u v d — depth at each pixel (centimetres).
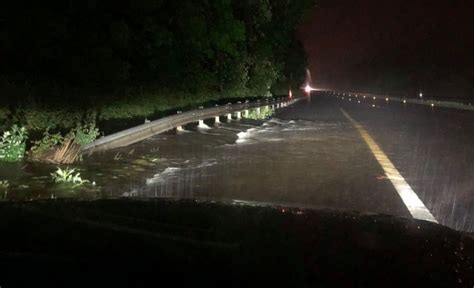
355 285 227
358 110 4312
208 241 277
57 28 2072
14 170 968
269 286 223
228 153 1477
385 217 378
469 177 1125
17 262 238
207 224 319
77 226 296
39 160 1098
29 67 2009
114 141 1390
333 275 234
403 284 229
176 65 3108
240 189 952
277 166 1247
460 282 233
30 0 2067
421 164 1315
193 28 3312
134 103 2342
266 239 285
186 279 228
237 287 222
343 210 409
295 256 258
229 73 4238
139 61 2770
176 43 3212
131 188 938
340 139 1909
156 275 230
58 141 1246
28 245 261
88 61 2202
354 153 1517
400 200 881
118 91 2262
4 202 363
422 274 241
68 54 2169
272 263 246
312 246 276
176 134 1920
